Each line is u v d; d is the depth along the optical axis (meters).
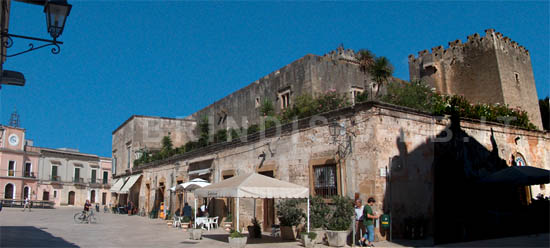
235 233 12.98
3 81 8.71
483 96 30.12
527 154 20.17
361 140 14.02
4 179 58.34
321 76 23.22
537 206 16.67
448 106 17.19
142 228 21.38
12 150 59.88
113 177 47.78
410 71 35.84
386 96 17.38
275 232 16.41
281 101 25.42
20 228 19.52
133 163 40.25
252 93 29.28
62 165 67.56
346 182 14.38
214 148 24.09
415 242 13.01
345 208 13.26
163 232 19.03
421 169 14.80
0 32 7.30
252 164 20.03
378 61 18.69
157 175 34.12
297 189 13.88
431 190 14.93
